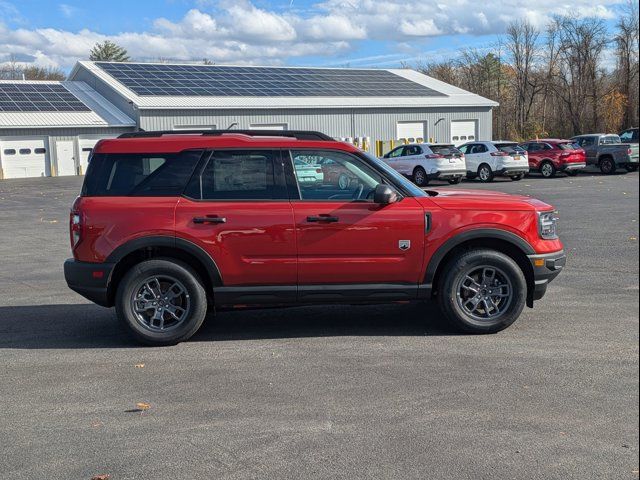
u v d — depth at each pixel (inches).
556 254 261.0
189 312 250.7
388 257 252.7
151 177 253.9
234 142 255.4
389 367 219.3
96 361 233.9
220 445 163.8
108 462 156.3
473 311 257.3
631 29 2079.2
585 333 253.0
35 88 1556.3
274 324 280.8
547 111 2471.7
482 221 253.4
